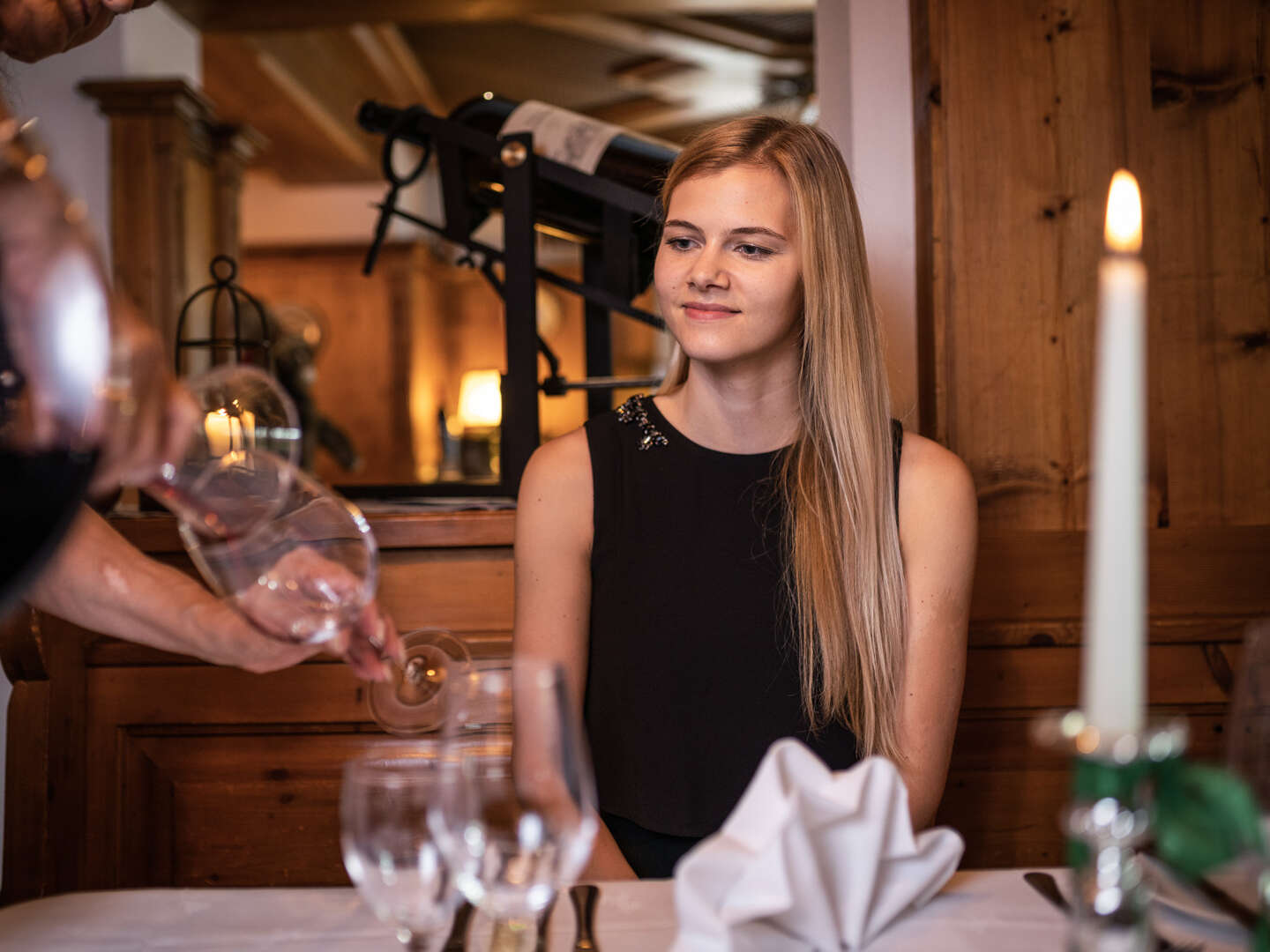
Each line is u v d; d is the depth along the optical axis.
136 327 0.57
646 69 6.03
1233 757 0.55
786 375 1.26
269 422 0.74
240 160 3.72
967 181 1.72
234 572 0.67
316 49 5.30
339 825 1.56
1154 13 1.71
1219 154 1.70
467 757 0.60
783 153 1.22
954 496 1.25
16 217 0.51
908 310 1.90
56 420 0.54
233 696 1.56
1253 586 1.68
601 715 1.24
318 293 7.54
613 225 1.91
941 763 1.20
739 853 0.62
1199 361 1.71
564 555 1.27
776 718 1.21
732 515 1.26
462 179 2.03
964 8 1.72
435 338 8.04
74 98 3.28
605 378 2.11
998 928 0.68
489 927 0.68
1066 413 1.72
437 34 5.64
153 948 0.66
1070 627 1.65
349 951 0.65
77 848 1.55
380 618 0.81
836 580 1.21
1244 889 0.67
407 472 7.46
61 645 1.53
